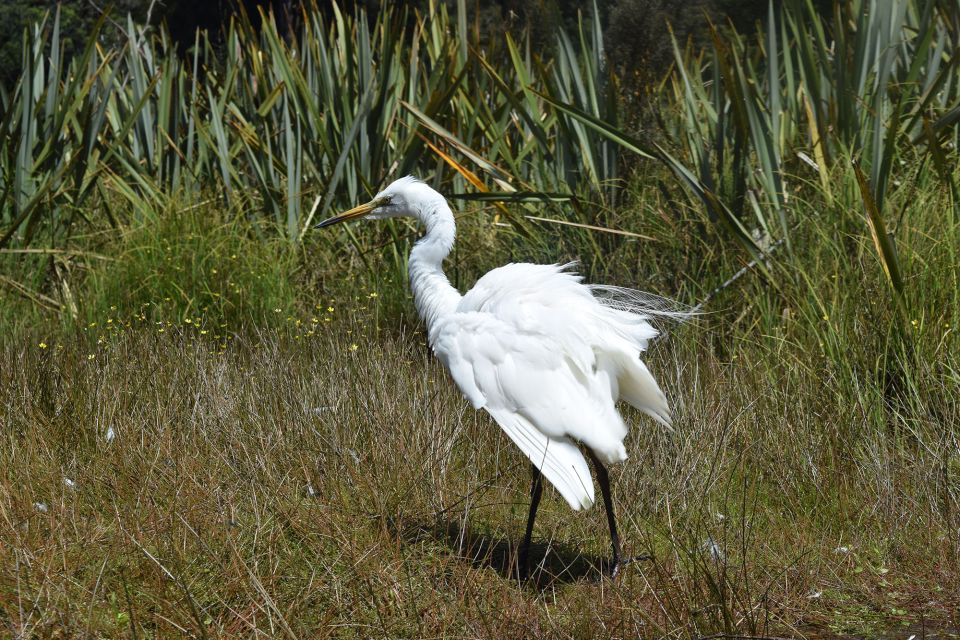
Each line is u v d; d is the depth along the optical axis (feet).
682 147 45.06
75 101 51.19
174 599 20.54
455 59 50.26
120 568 22.24
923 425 29.78
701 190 38.34
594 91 45.50
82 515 25.49
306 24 57.36
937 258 33.86
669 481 27.61
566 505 28.43
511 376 23.18
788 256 38.55
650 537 25.80
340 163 50.37
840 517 26.50
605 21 63.98
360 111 50.24
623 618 20.83
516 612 21.34
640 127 45.29
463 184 50.52
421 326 42.34
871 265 35.12
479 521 27.17
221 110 54.70
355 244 49.26
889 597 23.06
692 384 32.78
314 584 21.98
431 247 28.17
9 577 21.09
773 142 40.73
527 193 40.75
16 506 24.85
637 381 23.47
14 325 43.45
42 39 54.13
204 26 106.52
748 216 42.55
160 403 31.99
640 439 29.81
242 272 46.03
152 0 63.31
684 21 48.29
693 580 22.40
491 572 24.12
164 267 45.80
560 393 22.71
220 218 50.42
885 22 41.34
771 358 35.06
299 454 28.86
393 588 21.90
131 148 57.36
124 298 45.09
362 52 53.16
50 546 22.48
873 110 40.19
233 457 28.35
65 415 31.30
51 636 19.27
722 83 43.50
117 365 35.73
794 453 29.14
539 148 49.75
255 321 43.70
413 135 48.91
